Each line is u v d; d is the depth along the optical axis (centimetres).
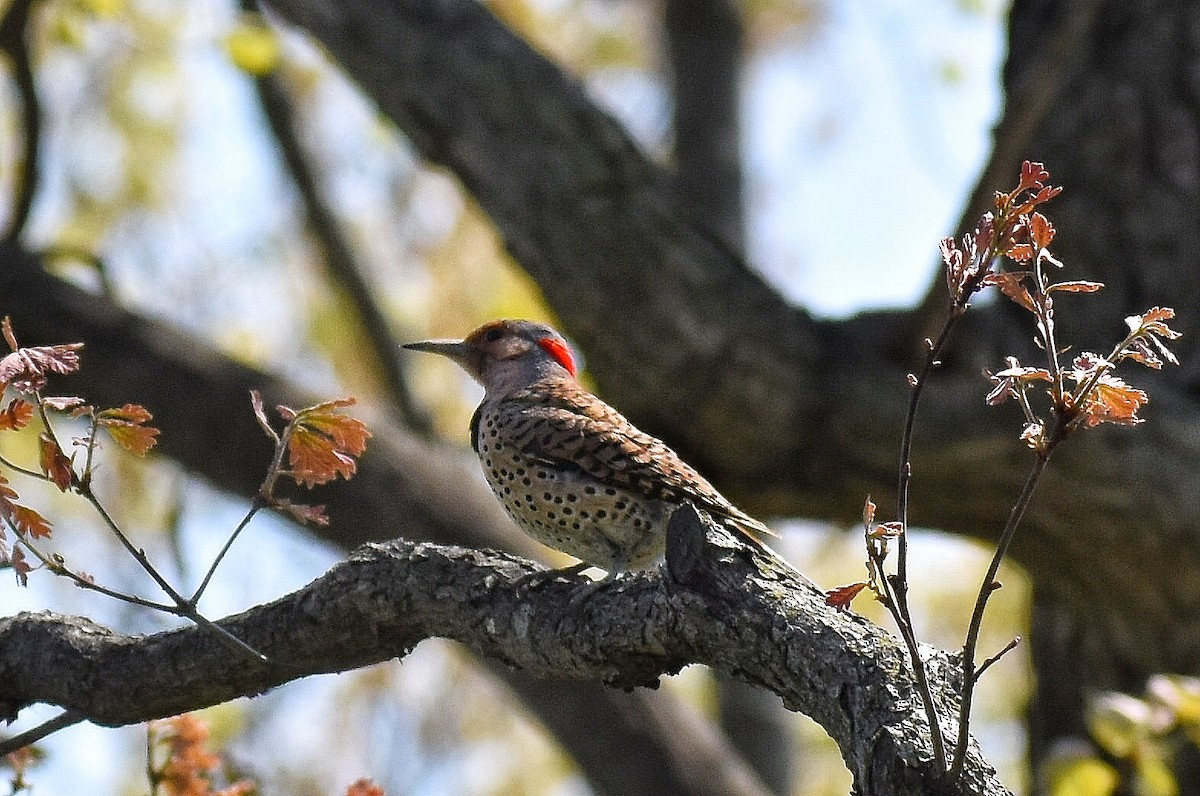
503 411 924
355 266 1844
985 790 488
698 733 1314
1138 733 951
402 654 718
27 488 1711
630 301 1162
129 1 1527
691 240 1186
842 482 1154
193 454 1287
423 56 1226
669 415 1172
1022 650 1739
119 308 1325
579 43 2045
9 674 745
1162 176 1227
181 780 710
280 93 1877
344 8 1239
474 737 1838
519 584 680
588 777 1295
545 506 892
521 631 670
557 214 1187
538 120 1205
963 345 1166
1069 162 1257
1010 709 1731
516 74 1215
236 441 1270
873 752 516
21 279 1318
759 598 594
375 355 1848
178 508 1525
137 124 1928
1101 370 482
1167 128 1238
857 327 1178
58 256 1380
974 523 1164
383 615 697
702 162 1842
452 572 692
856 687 543
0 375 563
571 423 884
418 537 1241
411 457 1279
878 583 516
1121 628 1230
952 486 1134
